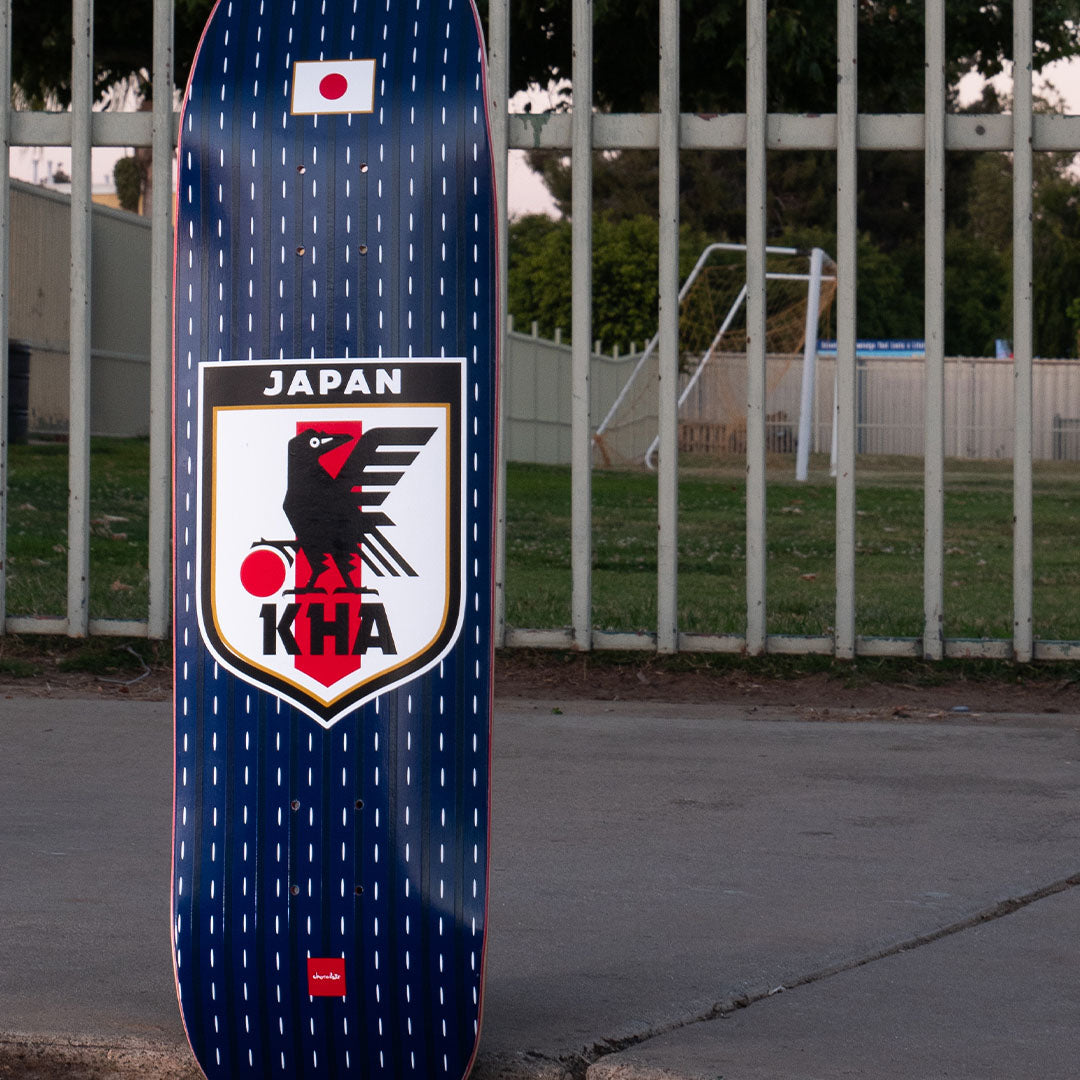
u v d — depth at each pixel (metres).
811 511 15.67
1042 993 2.66
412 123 2.29
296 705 2.28
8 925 2.99
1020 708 5.25
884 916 3.09
